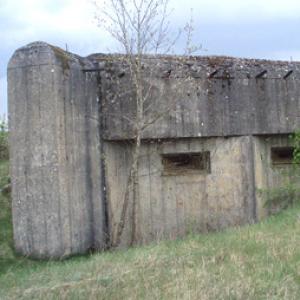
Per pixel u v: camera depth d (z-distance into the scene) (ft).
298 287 19.36
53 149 30.22
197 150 37.09
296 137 38.60
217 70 36.73
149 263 23.43
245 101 37.73
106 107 34.09
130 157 35.63
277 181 40.14
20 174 30.68
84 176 32.42
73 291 20.40
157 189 36.11
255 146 38.37
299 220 30.76
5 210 34.47
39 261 29.89
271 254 23.50
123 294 19.67
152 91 34.94
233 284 19.66
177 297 18.72
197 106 36.24
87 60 33.71
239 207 37.88
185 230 36.52
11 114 30.99
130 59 34.04
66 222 30.53
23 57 30.71
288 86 39.27
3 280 23.93
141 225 35.45
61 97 30.81
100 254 29.53
